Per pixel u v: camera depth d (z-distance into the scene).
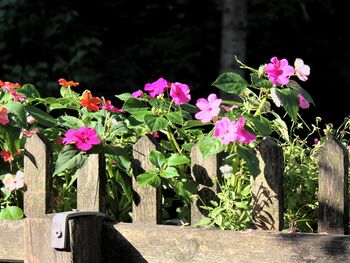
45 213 3.27
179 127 3.56
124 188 3.23
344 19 13.02
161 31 12.62
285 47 12.85
